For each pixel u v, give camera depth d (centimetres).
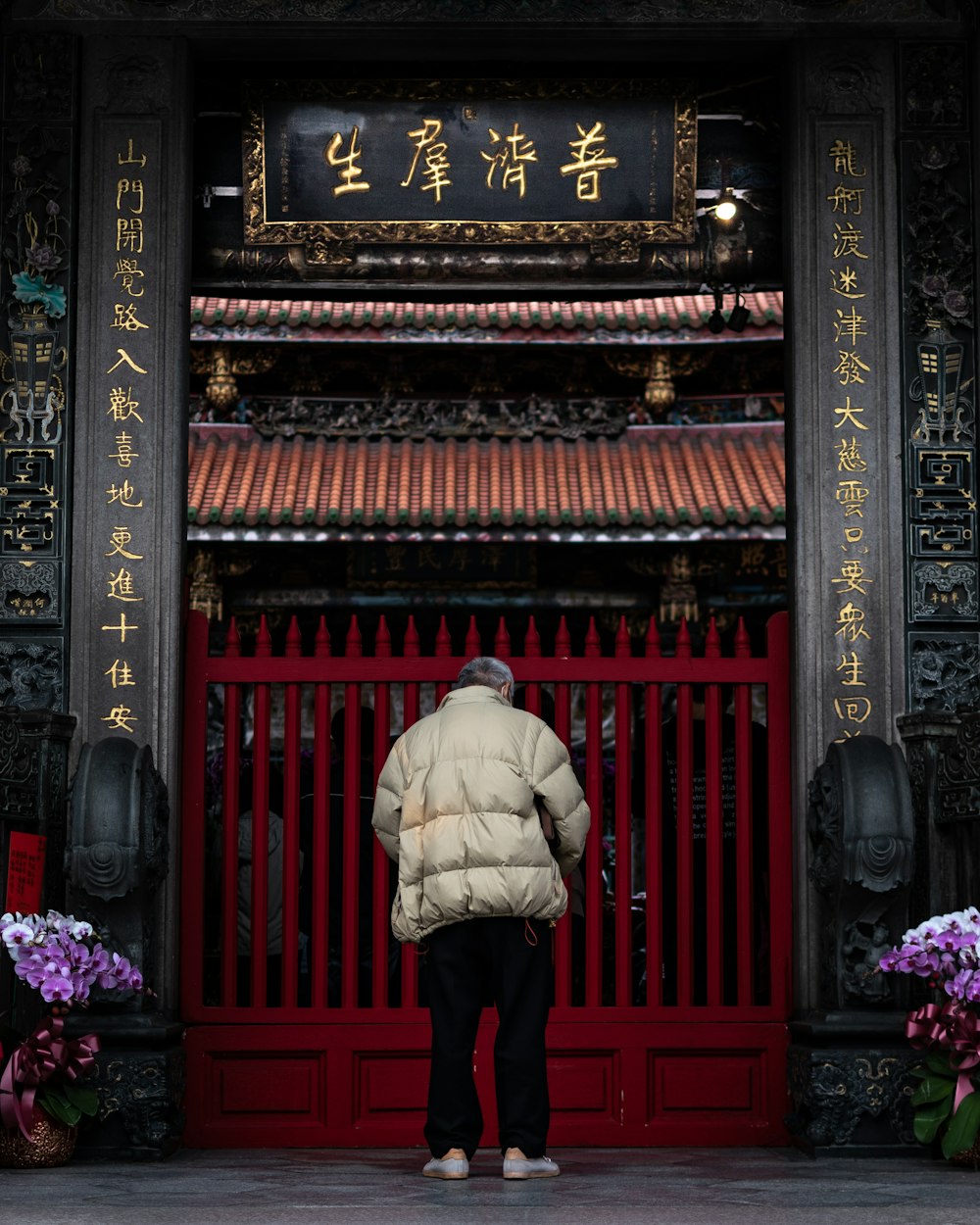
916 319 746
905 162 753
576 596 2242
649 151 799
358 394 2212
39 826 677
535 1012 589
